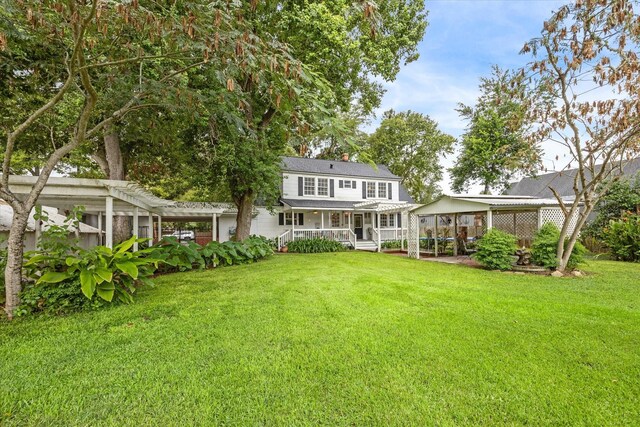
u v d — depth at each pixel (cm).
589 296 538
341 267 890
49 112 663
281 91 382
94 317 435
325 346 329
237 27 361
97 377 271
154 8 428
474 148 2225
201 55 462
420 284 640
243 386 255
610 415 217
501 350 317
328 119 380
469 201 1040
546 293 560
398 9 1005
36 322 416
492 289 594
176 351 321
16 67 520
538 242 830
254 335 361
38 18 377
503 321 403
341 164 2088
